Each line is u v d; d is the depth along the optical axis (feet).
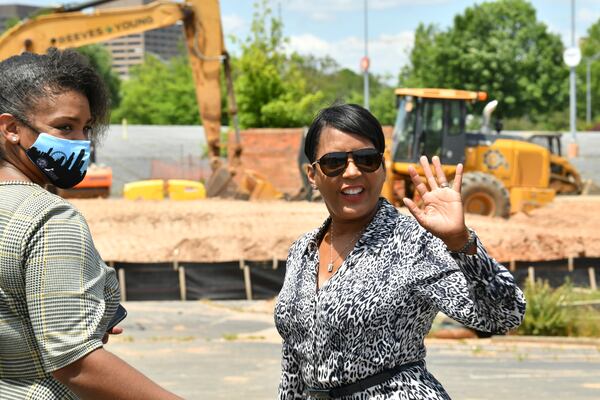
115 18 73.67
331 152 10.79
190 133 179.01
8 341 7.93
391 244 10.46
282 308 10.91
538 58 237.25
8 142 8.45
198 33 77.46
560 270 60.08
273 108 137.28
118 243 59.62
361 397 10.22
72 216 8.07
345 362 10.23
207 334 44.73
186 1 76.43
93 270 8.02
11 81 8.37
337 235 11.09
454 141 73.61
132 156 158.81
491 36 237.86
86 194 92.22
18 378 8.07
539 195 77.77
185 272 57.06
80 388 7.77
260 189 78.69
